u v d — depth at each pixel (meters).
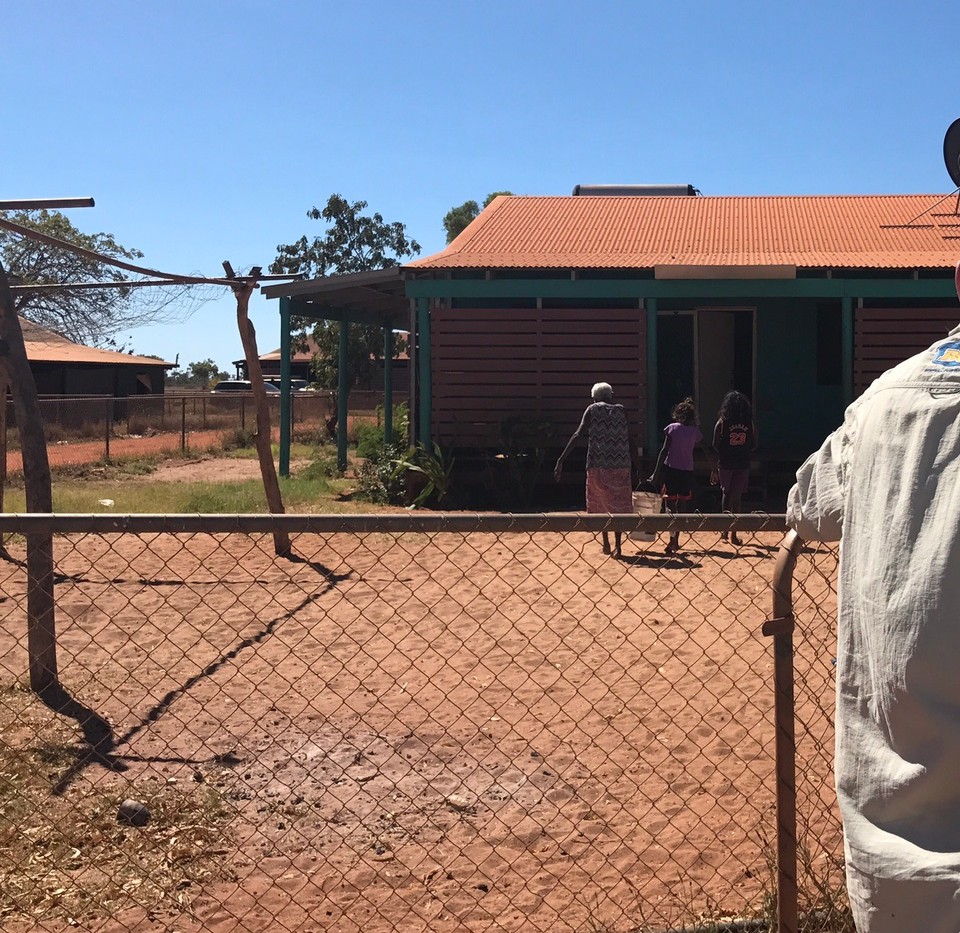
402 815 4.52
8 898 3.76
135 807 4.41
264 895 3.85
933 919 1.81
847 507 2.09
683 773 4.83
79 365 37.97
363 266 35.56
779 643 3.02
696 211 20.33
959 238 17.27
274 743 5.17
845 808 2.02
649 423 15.55
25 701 5.80
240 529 3.16
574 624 7.55
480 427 16.14
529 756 5.14
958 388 1.92
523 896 3.83
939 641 1.83
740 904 3.73
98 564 9.97
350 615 7.95
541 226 19.00
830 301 17.67
